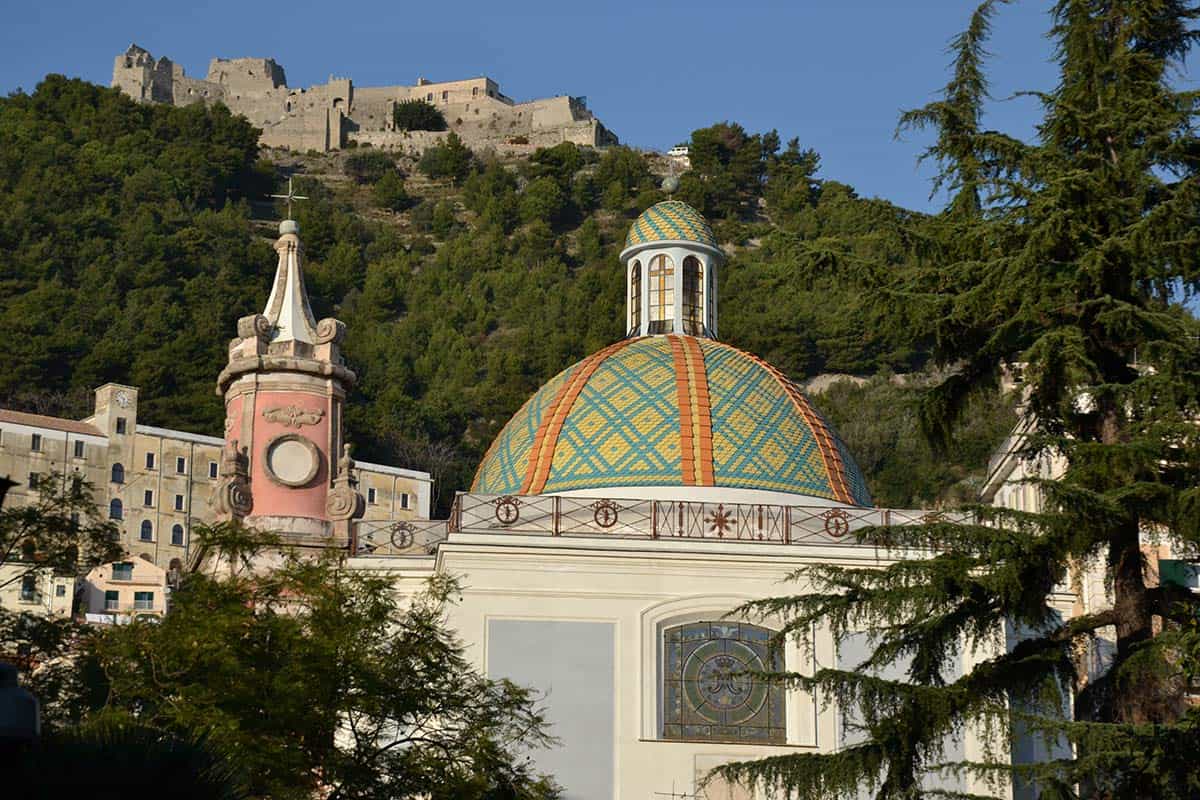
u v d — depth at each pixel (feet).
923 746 120.06
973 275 126.52
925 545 123.65
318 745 148.66
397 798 148.25
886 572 121.70
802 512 205.67
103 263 636.89
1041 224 121.80
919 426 133.49
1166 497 117.29
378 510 512.22
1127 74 130.21
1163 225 119.34
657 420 218.18
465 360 634.02
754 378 227.61
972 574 121.29
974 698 119.65
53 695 136.98
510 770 157.58
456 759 152.97
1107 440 123.95
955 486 398.21
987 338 129.90
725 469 213.25
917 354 516.73
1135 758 112.88
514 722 181.06
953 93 133.59
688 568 198.08
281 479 208.95
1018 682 121.39
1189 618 121.19
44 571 142.82
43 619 140.87
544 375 631.56
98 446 501.56
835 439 228.02
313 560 189.37
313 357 217.15
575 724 191.72
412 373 634.02
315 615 156.97
